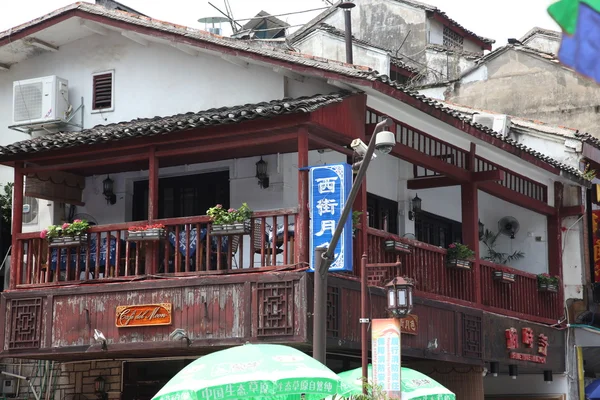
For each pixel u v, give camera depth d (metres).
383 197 17.83
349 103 14.17
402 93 14.75
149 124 14.13
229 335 13.34
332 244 11.64
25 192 15.62
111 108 17.03
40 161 15.29
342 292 13.76
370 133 14.66
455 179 17.41
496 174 17.30
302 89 15.23
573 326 20.52
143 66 16.91
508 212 21.34
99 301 14.25
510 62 25.23
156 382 16.28
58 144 14.53
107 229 14.49
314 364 11.15
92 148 14.66
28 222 17.05
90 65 17.39
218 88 16.11
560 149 21.50
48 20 16.94
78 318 14.34
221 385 10.80
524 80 24.95
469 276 17.39
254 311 13.26
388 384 12.36
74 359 15.94
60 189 16.28
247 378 10.80
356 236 14.36
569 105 24.33
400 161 18.28
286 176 15.30
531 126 21.84
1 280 17.52
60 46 17.69
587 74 4.86
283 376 10.76
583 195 20.81
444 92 26.06
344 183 13.10
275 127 13.45
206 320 13.52
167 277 13.95
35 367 17.05
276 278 13.20
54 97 16.88
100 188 16.77
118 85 17.08
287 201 15.28
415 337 15.32
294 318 13.03
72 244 14.59
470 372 17.41
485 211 21.44
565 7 4.86
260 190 15.42
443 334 16.12
